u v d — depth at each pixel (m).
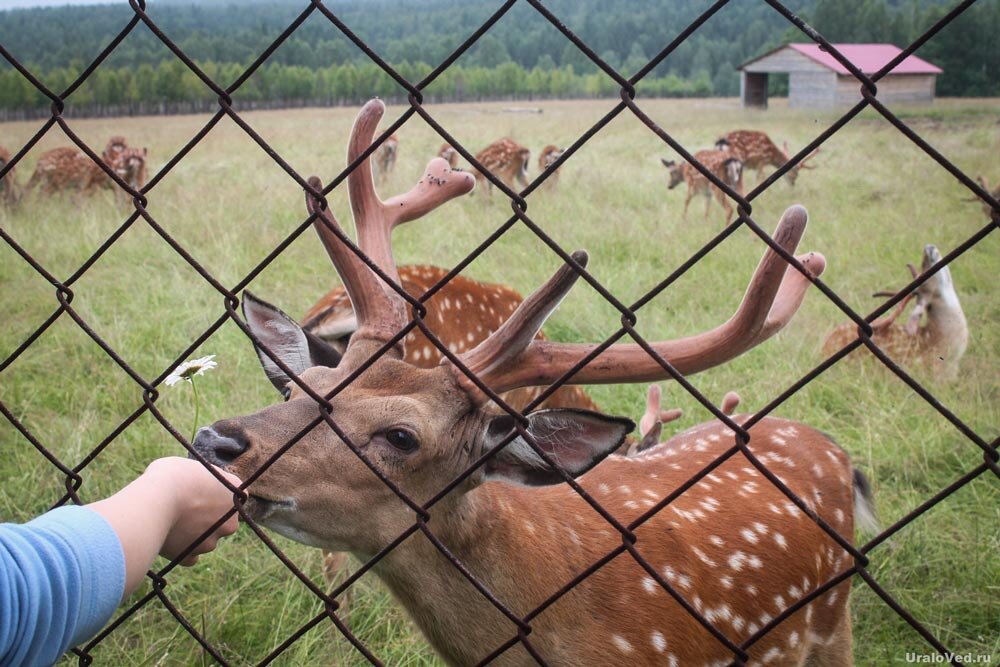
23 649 1.33
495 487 2.51
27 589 1.32
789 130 27.19
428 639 2.57
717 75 76.00
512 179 17.50
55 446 4.88
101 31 75.06
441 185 2.56
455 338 4.89
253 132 1.69
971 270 9.02
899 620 3.74
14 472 4.61
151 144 26.05
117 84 49.44
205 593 3.80
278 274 8.38
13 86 45.34
